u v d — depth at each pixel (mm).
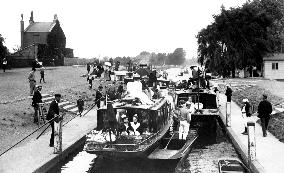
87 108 34250
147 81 31969
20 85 36812
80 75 57844
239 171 16109
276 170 14797
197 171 17422
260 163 15906
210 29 67812
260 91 40531
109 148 16906
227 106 26141
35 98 24125
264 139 20812
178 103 26422
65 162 18938
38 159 16562
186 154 19875
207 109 25250
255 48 66938
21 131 21844
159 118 19453
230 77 70500
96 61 70000
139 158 17312
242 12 66188
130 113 18547
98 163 18859
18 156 17047
